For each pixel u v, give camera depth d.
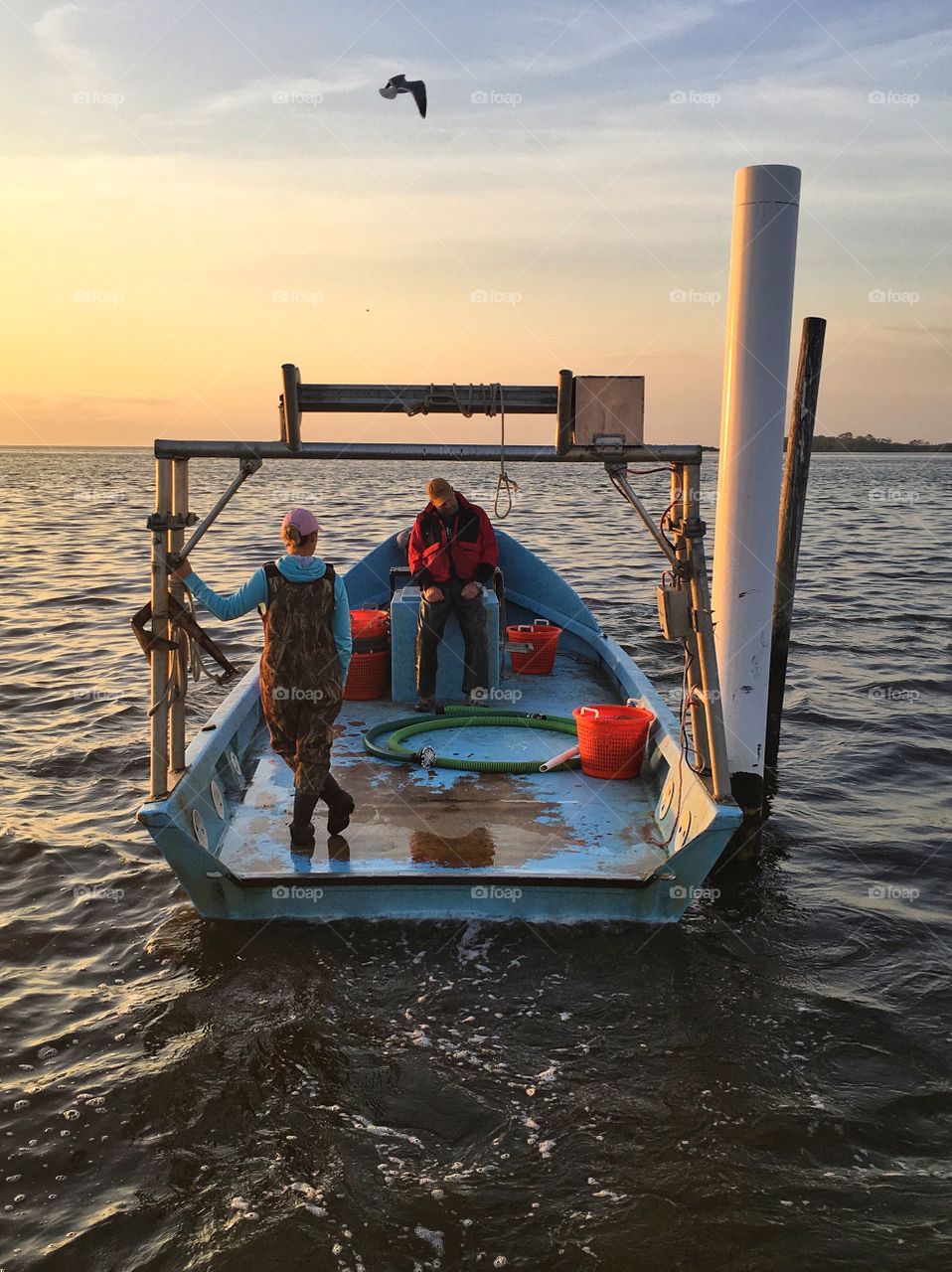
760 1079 3.89
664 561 20.23
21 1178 3.33
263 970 4.57
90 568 18.27
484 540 7.32
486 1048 4.02
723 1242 3.06
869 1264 2.97
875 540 25.44
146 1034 4.13
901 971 4.81
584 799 5.98
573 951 4.75
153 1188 3.29
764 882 5.79
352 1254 3.01
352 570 8.89
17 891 5.50
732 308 5.75
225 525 27.72
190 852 4.73
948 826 6.64
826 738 8.39
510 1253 3.01
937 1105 3.77
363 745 6.79
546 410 4.91
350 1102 3.70
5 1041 4.09
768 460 5.80
